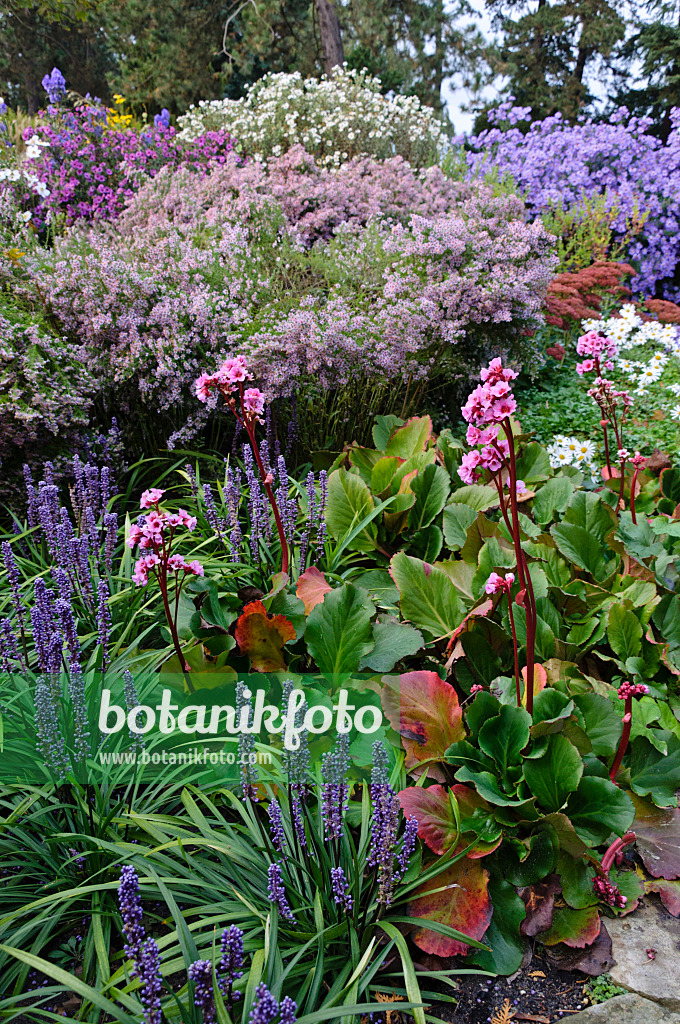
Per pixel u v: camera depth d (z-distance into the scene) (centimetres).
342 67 974
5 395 368
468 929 184
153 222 634
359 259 541
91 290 424
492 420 183
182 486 394
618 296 970
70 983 138
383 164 762
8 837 204
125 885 135
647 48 2442
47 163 807
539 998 177
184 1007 145
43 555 336
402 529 348
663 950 188
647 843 214
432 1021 165
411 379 507
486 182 830
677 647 271
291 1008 129
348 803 213
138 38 2155
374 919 183
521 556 199
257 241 570
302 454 482
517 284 527
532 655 205
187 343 435
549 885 198
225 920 180
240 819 220
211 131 880
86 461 405
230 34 2058
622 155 1193
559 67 2656
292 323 431
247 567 314
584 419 598
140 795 226
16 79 2456
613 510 326
